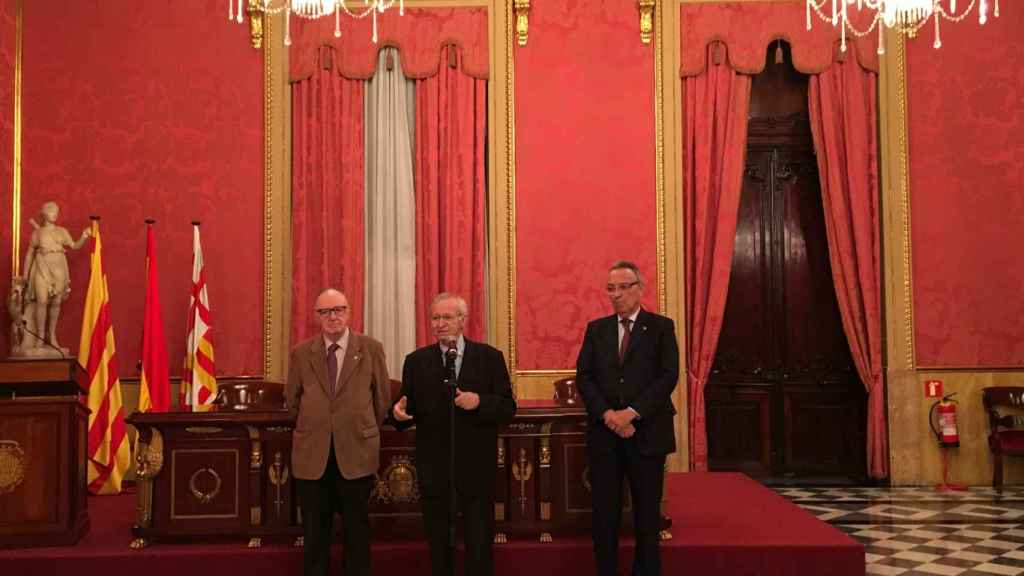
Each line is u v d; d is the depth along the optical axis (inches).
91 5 332.8
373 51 334.0
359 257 329.4
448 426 171.2
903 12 279.7
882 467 325.4
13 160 319.0
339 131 332.8
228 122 332.8
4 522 195.8
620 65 336.2
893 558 219.1
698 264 329.4
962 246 331.3
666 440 171.8
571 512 200.5
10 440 196.9
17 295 293.0
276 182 331.6
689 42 335.9
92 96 330.6
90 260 320.8
